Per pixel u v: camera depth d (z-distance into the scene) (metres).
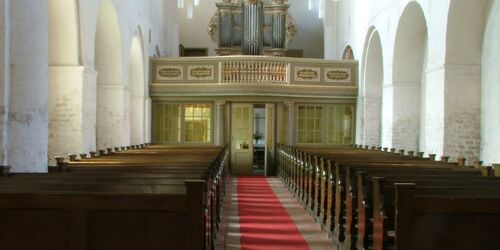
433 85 13.33
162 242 4.33
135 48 18.58
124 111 16.05
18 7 7.46
